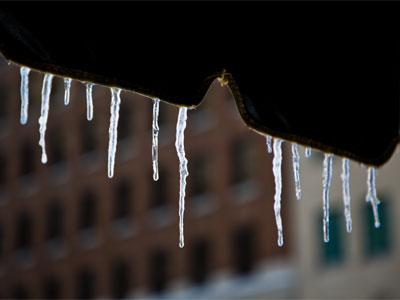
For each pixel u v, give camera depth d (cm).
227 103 4391
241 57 569
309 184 3847
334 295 3709
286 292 3928
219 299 4241
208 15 555
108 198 5044
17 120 5756
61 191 5388
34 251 5538
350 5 657
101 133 5153
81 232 5209
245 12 574
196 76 546
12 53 489
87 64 509
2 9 484
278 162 707
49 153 5506
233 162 4312
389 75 694
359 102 661
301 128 610
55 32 500
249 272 4166
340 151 645
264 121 584
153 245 4716
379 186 3572
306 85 614
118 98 643
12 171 5756
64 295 5269
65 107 5422
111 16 518
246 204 4197
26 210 5650
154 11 534
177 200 4606
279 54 593
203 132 4481
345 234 3697
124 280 4906
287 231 3994
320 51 629
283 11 599
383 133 683
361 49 667
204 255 4428
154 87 530
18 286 5641
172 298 4522
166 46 536
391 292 3484
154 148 625
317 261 3809
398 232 3478
